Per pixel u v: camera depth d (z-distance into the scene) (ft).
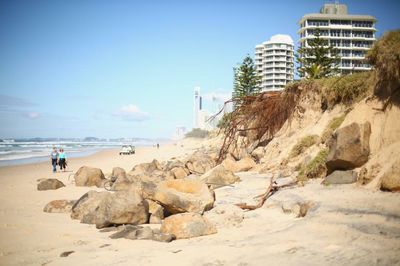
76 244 27.32
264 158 66.95
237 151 81.05
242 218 32.48
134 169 80.53
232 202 40.27
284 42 420.77
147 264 21.11
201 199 35.63
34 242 28.25
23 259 23.62
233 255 21.62
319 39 148.25
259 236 26.16
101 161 148.56
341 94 53.36
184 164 77.41
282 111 71.92
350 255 18.97
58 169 112.68
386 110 35.99
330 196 30.71
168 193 35.29
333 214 26.32
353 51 338.95
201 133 400.47
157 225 34.32
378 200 26.37
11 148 314.35
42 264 22.39
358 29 341.41
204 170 72.69
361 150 33.81
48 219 38.45
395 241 19.90
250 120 81.71
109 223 33.53
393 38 36.19
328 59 146.20
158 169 80.69
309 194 33.40
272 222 30.86
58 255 24.27
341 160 34.73
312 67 142.92
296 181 41.52
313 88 63.05
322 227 24.95
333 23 343.26
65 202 44.70
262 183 49.16
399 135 33.40
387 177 27.71
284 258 19.88
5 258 23.88
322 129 54.13
